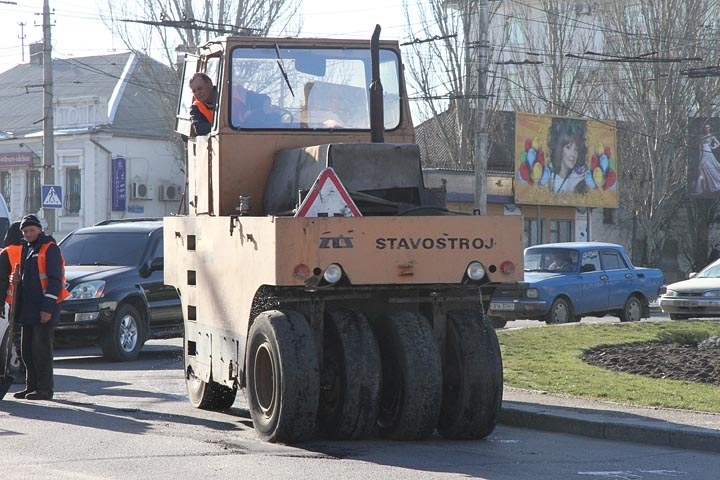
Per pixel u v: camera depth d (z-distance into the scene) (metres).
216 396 19.59
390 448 15.87
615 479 13.80
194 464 14.31
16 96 101.38
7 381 21.30
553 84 93.38
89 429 17.42
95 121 91.75
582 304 42.00
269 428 15.86
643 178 91.81
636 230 101.44
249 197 17.91
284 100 18.25
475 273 15.87
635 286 44.34
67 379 25.12
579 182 88.44
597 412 18.30
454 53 83.62
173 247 20.42
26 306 21.05
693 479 13.91
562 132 87.56
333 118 18.44
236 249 16.73
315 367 15.52
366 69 18.70
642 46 88.94
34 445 15.82
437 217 15.77
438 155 89.19
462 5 82.94
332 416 16.28
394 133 18.73
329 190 15.73
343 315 16.22
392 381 16.45
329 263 15.30
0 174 97.44
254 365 16.16
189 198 19.88
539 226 88.06
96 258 31.42
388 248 15.55
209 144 18.34
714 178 87.06
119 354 29.62
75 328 28.92
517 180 85.06
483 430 16.59
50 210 56.19
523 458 15.30
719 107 89.81
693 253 101.31
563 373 23.33
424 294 16.81
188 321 19.61
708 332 31.77
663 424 16.98
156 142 93.56
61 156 92.56
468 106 83.50
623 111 91.56
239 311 16.66
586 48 95.38
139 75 95.75
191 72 20.12
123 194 90.88
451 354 16.70
